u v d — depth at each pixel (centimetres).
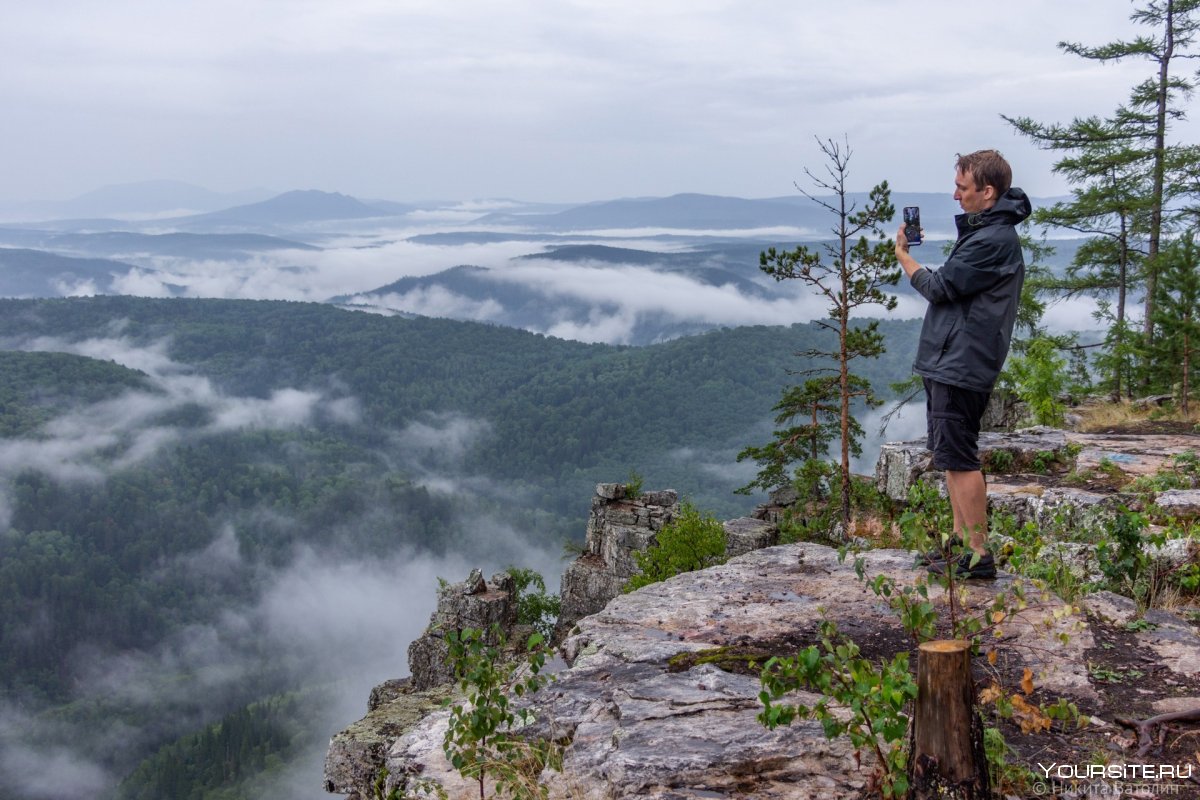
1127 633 491
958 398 534
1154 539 629
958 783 312
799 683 359
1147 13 3516
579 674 487
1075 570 718
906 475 1352
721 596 586
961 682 315
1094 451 1098
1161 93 3497
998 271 519
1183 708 400
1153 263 3073
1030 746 383
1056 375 2030
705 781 365
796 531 2814
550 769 394
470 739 402
